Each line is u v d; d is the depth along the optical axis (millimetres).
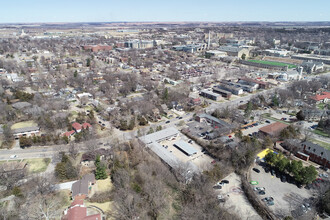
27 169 96688
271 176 93000
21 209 74750
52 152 110000
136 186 81188
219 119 143750
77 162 102375
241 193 84250
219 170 91562
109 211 75500
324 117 145250
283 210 75938
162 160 101438
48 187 83000
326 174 92688
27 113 143375
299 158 105438
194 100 171000
